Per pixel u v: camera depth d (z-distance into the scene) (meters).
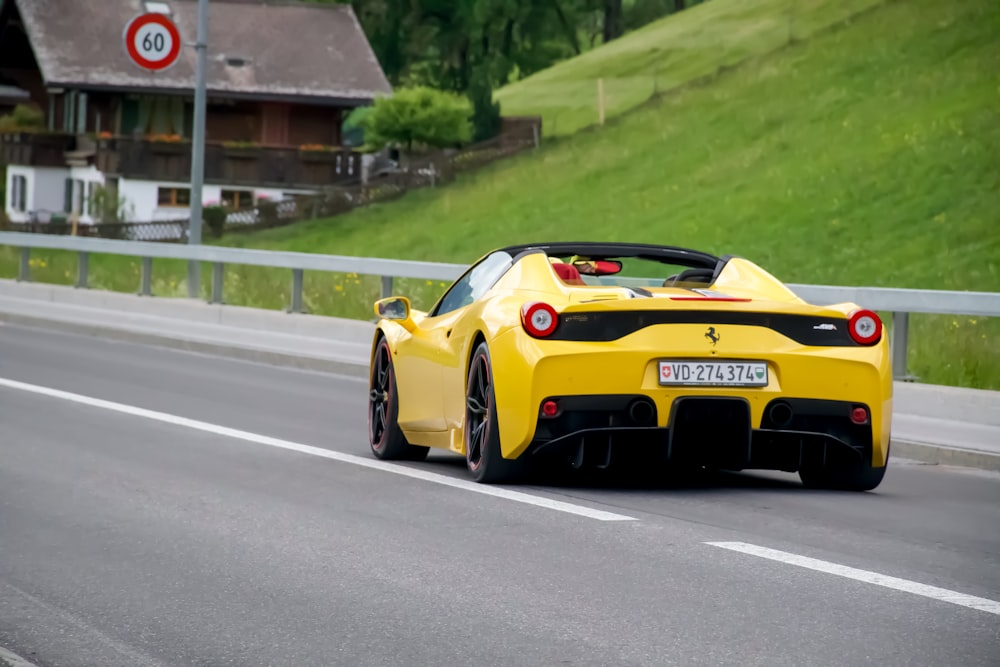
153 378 34.12
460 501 18.09
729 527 16.50
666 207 109.50
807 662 11.05
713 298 18.39
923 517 17.64
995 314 27.66
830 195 99.94
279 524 16.62
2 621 12.40
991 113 103.38
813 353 18.17
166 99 138.12
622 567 14.38
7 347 40.97
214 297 48.25
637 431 17.94
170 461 21.53
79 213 135.38
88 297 53.38
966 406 26.78
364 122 135.12
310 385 34.03
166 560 14.77
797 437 18.23
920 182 96.38
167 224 121.69
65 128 141.00
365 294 51.59
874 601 12.98
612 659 11.17
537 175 125.62
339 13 145.12
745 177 110.00
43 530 16.30
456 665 11.05
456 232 116.56
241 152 131.38
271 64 139.00
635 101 147.75
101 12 139.38
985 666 10.95
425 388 20.97
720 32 162.00
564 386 17.94
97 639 11.83
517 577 13.95
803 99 122.12
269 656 11.33
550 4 197.62
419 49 193.00
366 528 16.39
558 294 18.72
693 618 12.40
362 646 11.58
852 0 149.50
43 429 24.84
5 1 142.00
